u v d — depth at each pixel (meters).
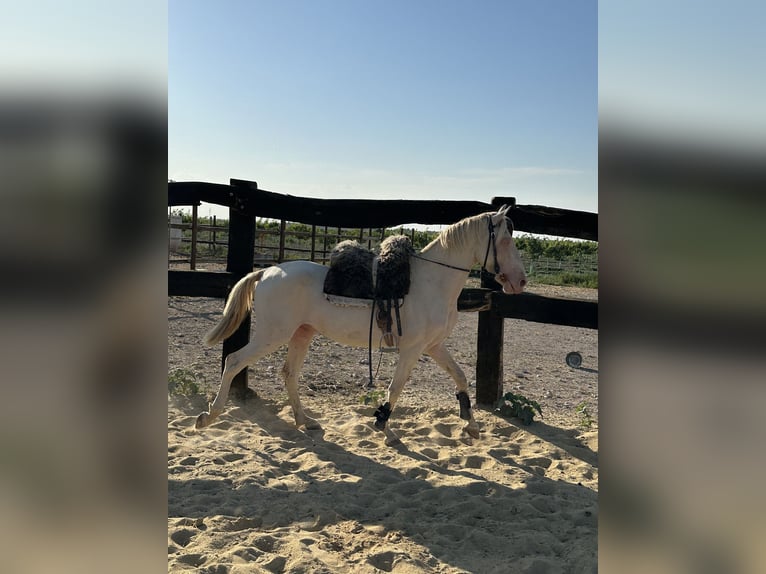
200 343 6.92
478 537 3.00
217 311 9.12
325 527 3.08
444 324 4.29
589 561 2.73
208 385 5.51
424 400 5.50
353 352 7.25
